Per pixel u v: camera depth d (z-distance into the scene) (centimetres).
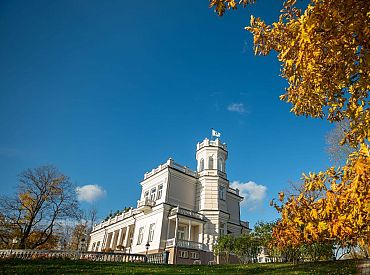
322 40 332
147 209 2886
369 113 339
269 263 1706
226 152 3441
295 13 444
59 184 2986
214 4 407
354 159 304
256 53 472
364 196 262
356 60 344
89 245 4278
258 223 2188
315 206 330
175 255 2327
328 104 436
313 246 1553
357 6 310
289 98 496
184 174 3105
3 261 1433
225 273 1330
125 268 1392
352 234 282
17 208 2830
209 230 2773
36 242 2833
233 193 3431
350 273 1148
